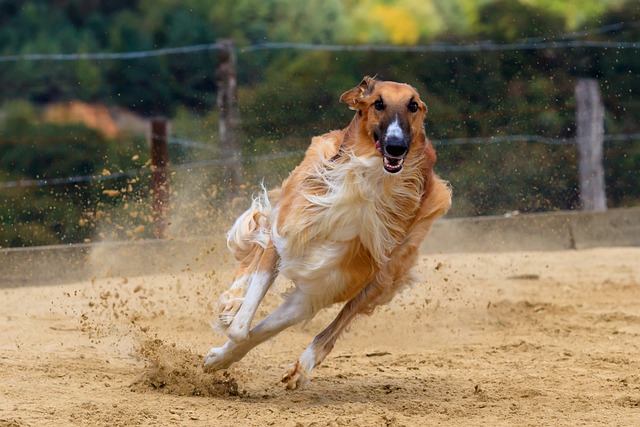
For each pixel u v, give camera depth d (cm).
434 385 819
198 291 1239
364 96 752
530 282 1403
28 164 2281
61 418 683
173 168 1628
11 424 659
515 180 2122
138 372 838
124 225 1630
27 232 1966
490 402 761
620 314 1151
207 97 2545
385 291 779
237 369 863
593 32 2358
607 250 1714
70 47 2589
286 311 773
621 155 2375
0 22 2636
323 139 792
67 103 2459
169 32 2584
